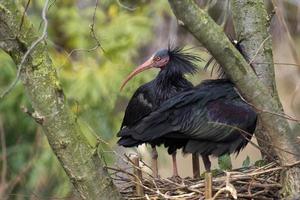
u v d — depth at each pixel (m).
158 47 20.11
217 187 9.88
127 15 20.31
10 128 19.12
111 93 18.69
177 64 13.35
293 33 16.56
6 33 8.77
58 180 18.09
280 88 16.88
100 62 19.53
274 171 10.12
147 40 20.02
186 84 13.38
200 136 11.47
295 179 9.62
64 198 11.00
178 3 8.44
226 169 11.66
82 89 18.69
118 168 10.71
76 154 8.98
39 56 8.87
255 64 11.19
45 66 8.89
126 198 10.25
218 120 11.47
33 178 17.95
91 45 19.84
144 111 13.34
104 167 9.16
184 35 19.52
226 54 8.87
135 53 19.67
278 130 9.38
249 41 11.30
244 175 10.03
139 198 10.18
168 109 11.47
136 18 20.14
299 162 9.50
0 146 19.05
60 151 8.97
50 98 8.88
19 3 8.82
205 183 9.66
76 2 20.86
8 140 19.17
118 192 9.23
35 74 8.84
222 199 9.78
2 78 18.73
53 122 8.91
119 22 20.03
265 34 11.31
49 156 18.31
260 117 9.42
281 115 9.35
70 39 20.08
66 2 20.52
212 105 11.59
